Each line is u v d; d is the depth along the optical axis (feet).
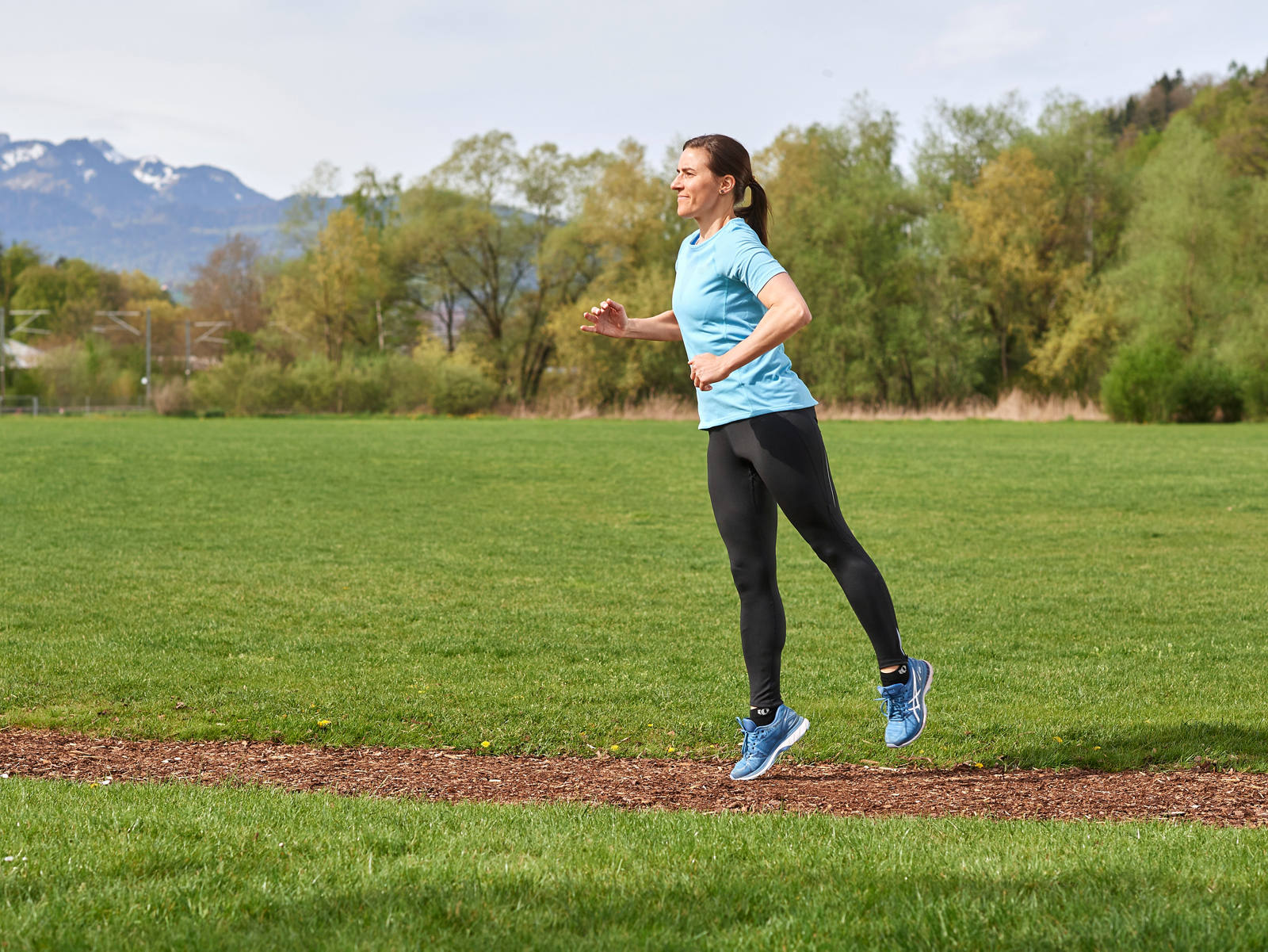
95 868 8.88
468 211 188.96
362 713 17.43
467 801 12.91
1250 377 130.82
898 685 12.85
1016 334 166.91
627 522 44.88
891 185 168.96
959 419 146.41
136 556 34.94
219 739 16.28
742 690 19.16
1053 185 165.17
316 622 25.34
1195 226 140.15
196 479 61.05
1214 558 35.58
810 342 161.99
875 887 8.51
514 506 50.44
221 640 23.12
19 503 48.60
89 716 17.19
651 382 173.27
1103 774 14.34
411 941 7.35
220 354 278.05
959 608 27.63
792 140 168.76
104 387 233.35
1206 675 20.35
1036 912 7.89
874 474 64.59
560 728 16.70
